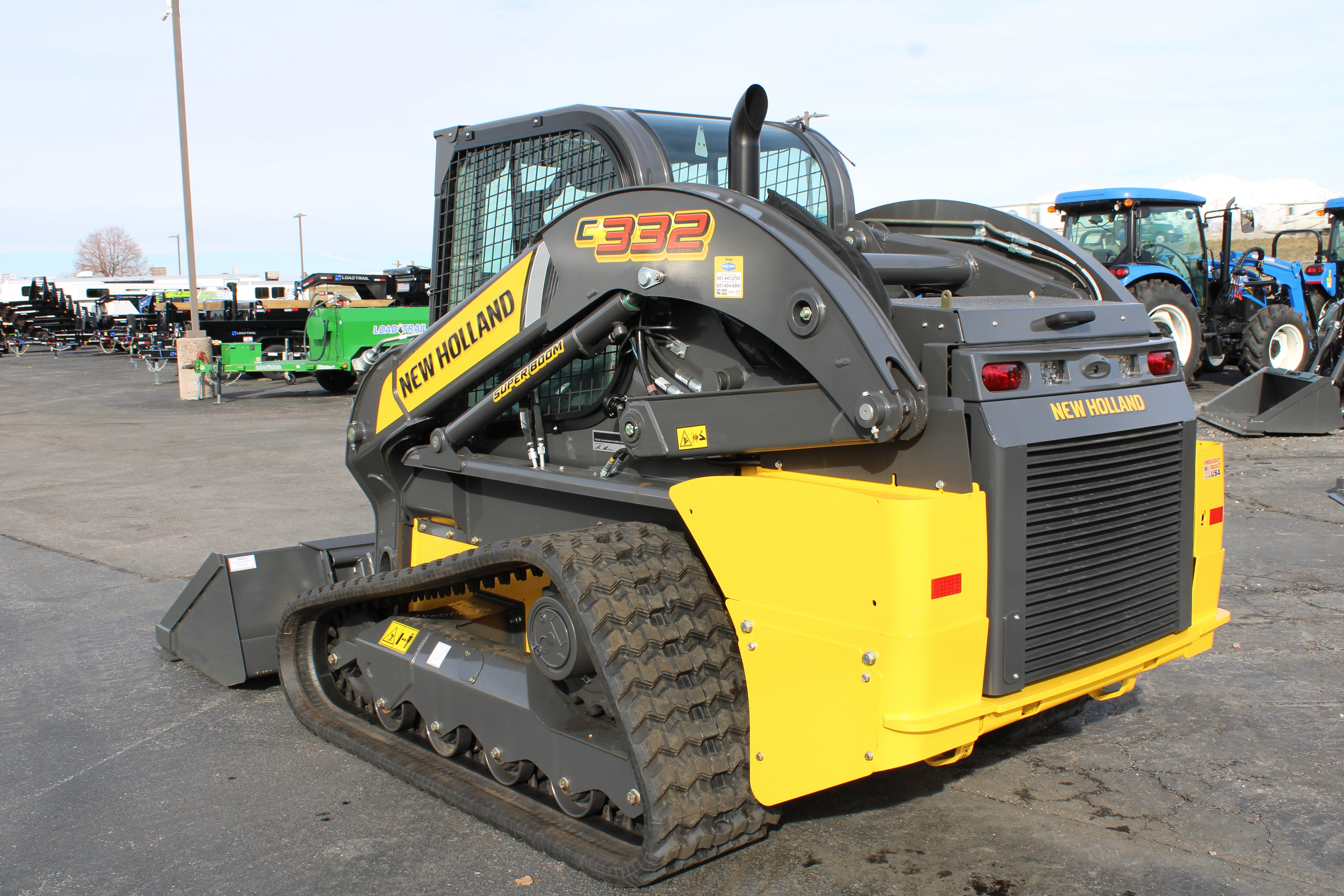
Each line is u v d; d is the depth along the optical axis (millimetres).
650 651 2930
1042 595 2801
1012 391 2717
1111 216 14609
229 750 4082
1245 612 5383
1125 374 3078
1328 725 4031
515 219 4062
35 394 20391
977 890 2916
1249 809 3381
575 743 3160
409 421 4121
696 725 2928
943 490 2688
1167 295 13500
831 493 2684
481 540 4062
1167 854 3104
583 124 3684
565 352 3430
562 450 3719
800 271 2785
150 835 3375
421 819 3463
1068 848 3146
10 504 9109
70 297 38219
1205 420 10797
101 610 6016
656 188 3145
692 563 3137
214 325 22812
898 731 2543
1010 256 3994
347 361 18906
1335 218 16328
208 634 4785
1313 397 10469
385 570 4500
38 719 4430
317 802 3604
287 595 4816
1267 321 13805
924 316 2775
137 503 9062
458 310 3857
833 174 4184
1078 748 3881
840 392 2711
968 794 3521
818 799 3502
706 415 3035
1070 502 2836
